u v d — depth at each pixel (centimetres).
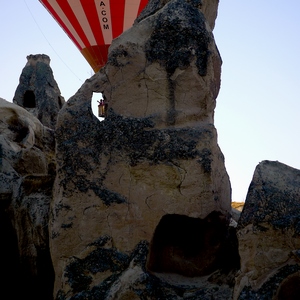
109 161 718
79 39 1938
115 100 735
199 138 712
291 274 615
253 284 620
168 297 677
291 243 624
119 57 742
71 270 700
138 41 743
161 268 720
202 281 707
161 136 714
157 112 725
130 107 732
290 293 616
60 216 716
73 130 730
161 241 725
